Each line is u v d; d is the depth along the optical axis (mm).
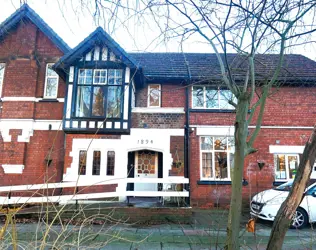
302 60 13344
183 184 9914
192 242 5504
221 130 11227
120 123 10469
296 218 7355
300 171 2350
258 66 8711
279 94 11539
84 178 10164
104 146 10438
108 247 5367
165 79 11578
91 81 10789
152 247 5438
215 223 6699
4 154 10680
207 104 11609
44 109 11148
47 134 10961
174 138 10641
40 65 11562
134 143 10516
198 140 11188
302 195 2312
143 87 11875
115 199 10047
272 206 7480
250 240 5926
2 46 11547
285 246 5555
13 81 11305
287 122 11352
